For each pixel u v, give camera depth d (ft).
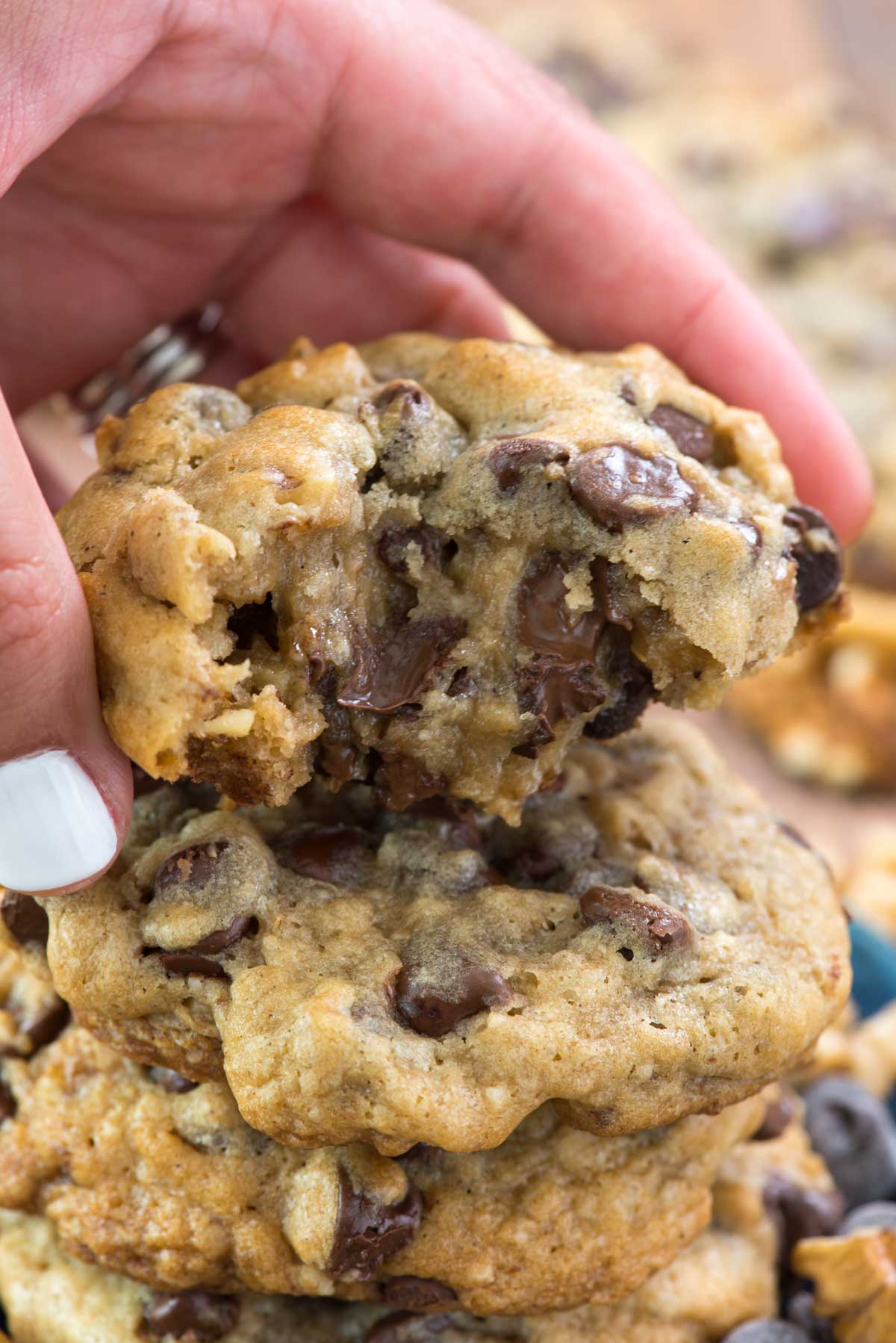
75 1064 1.04
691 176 2.71
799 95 2.95
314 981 0.96
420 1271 0.99
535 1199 1.00
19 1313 1.04
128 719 0.94
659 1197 1.01
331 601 0.97
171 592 0.94
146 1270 1.01
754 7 3.13
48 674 0.94
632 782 1.07
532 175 1.18
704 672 0.99
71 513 0.99
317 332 1.28
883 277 2.48
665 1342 1.05
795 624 0.99
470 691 0.98
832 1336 1.09
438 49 1.16
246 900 0.98
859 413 2.17
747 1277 1.08
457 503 0.98
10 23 1.02
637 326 1.20
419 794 0.99
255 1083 0.95
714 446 1.02
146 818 1.02
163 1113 1.02
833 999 1.01
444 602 0.98
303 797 1.03
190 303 1.26
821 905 1.04
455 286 1.27
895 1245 1.08
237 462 0.97
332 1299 1.04
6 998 1.06
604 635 0.98
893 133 2.85
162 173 1.17
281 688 0.96
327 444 0.97
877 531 1.87
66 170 1.16
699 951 0.99
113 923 0.99
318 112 1.16
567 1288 1.00
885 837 1.60
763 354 1.19
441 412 1.00
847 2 3.02
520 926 0.99
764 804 1.09
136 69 1.11
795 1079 1.23
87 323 1.24
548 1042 0.95
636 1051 0.96
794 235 2.53
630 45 3.10
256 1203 1.00
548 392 1.01
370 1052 0.94
